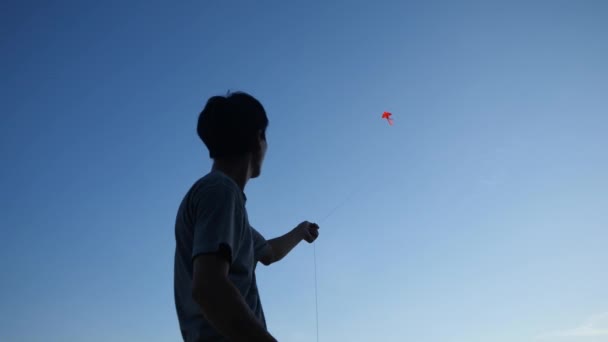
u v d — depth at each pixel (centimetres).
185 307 189
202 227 172
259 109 220
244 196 202
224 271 165
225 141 208
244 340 156
